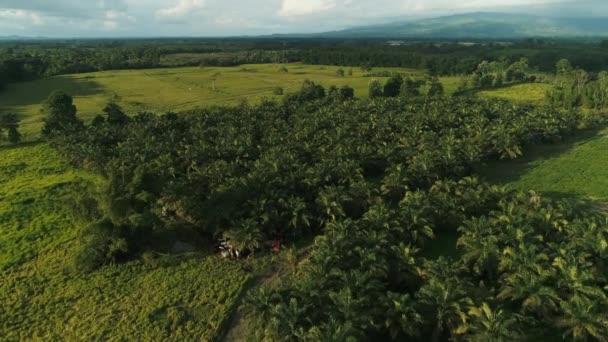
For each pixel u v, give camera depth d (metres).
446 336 37.16
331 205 56.25
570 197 65.88
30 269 51.75
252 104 144.00
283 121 103.88
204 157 76.88
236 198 58.00
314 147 80.38
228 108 121.69
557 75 179.62
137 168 60.97
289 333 35.94
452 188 60.91
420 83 163.75
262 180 61.28
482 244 44.47
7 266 52.09
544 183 71.75
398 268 43.72
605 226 47.12
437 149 75.00
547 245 45.38
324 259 43.56
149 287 47.81
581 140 95.44
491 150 81.81
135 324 42.19
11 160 90.00
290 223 54.91
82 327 42.03
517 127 86.62
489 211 57.06
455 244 53.19
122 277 49.62
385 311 37.47
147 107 144.00
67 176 81.00
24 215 64.69
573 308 35.28
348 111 111.69
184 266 51.50
